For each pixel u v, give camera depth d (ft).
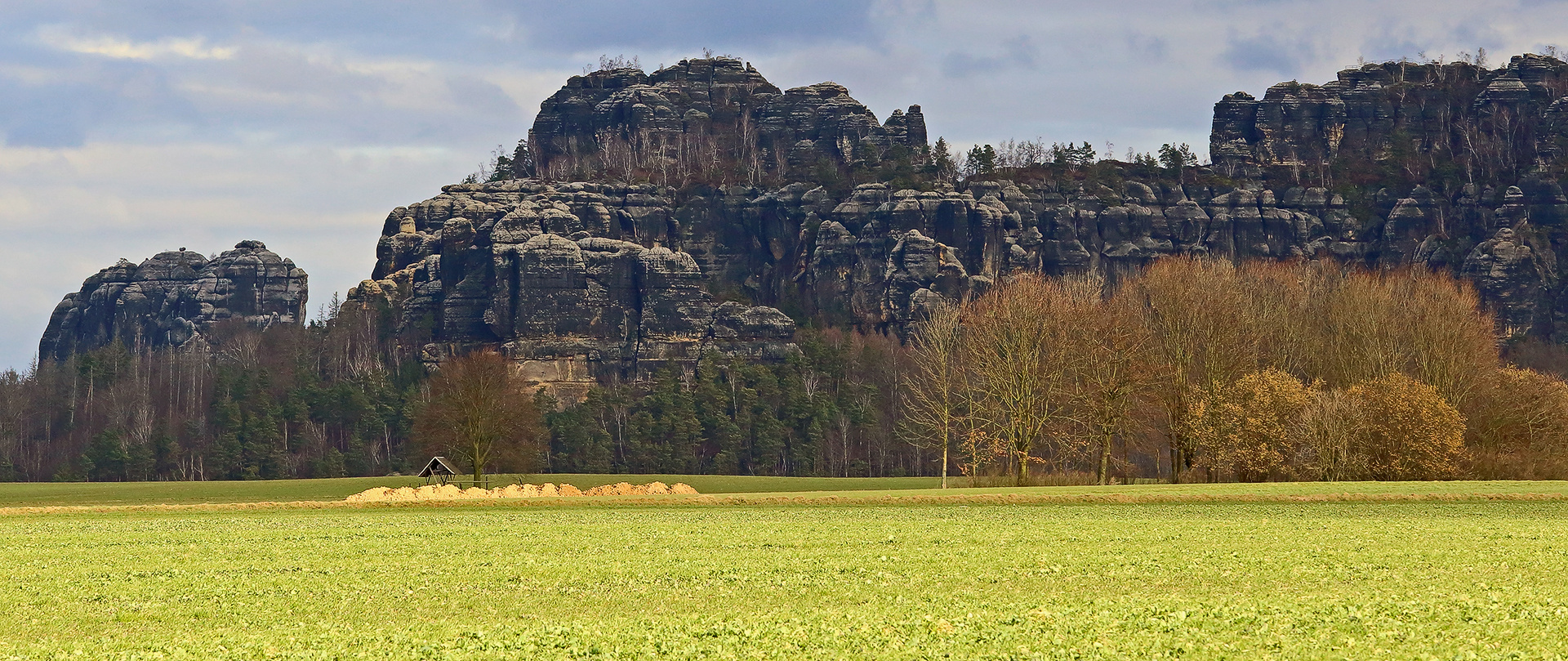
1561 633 97.66
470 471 522.47
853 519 212.02
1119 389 346.74
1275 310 389.60
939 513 223.10
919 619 110.32
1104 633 101.81
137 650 103.24
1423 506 229.45
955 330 390.01
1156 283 373.40
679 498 259.60
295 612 123.03
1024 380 353.10
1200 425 345.31
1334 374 376.27
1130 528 189.98
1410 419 325.21
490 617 119.24
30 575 147.13
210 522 214.90
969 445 362.74
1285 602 114.42
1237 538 173.88
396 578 142.20
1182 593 125.70
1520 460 333.01
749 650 98.94
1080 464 390.01
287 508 247.09
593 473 642.22
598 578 140.87
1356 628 101.35
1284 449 336.70
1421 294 392.06
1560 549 156.25
